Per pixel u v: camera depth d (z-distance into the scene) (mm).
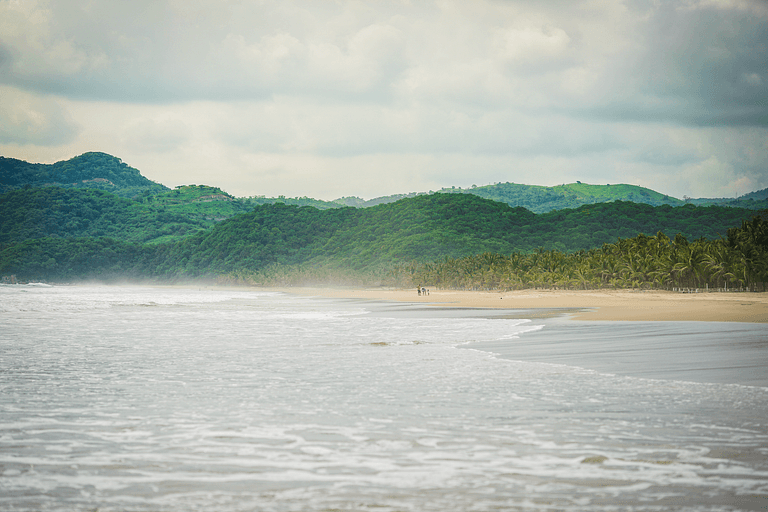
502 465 11430
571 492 10000
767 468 10961
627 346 29297
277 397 18219
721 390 17781
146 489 10508
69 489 10547
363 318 61031
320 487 10461
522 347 30516
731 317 46375
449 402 17016
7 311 82000
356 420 15070
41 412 16422
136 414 16094
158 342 36812
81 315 71688
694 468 11000
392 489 10305
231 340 37719
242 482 10781
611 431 13531
